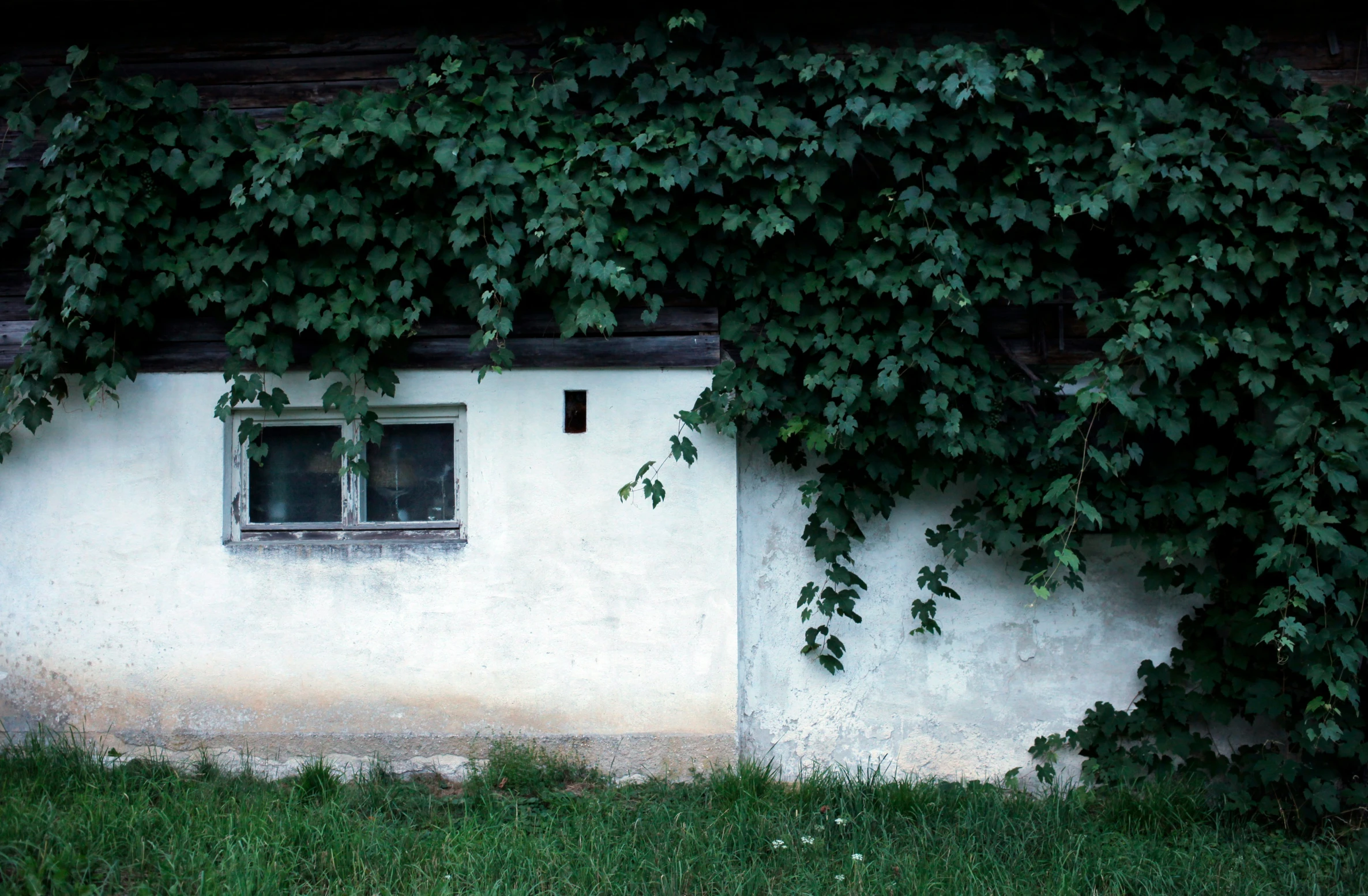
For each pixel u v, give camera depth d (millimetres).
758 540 5262
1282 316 4840
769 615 5254
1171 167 4715
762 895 3922
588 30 4988
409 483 5301
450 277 5090
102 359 5059
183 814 4188
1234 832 4582
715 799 4785
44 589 5152
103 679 5133
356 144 4848
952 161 4852
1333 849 4441
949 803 4867
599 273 4730
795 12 5160
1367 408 4570
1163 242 4914
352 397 4965
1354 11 5102
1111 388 4496
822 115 5023
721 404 4926
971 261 4957
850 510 5055
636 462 5074
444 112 4871
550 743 5051
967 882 3996
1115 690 5211
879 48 4938
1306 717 4664
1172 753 5066
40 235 4887
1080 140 4840
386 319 4910
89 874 3627
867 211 4891
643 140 4789
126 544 5152
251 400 4906
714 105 4914
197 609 5125
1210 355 4645
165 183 4984
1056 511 4918
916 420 4918
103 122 4871
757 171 4879
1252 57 5125
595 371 5102
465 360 5098
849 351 4891
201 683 5113
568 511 5082
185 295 5129
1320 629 4598
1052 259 4973
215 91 5262
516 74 5129
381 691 5086
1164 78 4918
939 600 5266
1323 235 4680
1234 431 5000
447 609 5086
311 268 4965
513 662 5066
